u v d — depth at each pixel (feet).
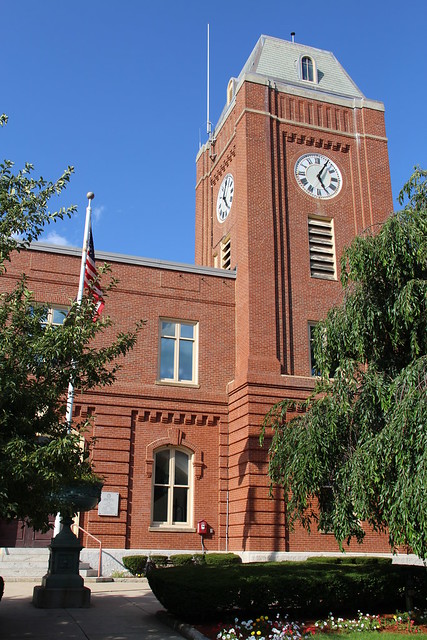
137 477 79.20
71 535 49.62
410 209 47.24
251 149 92.27
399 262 44.60
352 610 45.27
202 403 84.43
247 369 80.64
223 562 72.43
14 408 35.68
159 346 85.40
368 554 78.23
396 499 37.19
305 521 49.14
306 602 43.50
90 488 48.78
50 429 37.88
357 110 101.91
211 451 83.25
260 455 77.25
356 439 44.88
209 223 111.14
